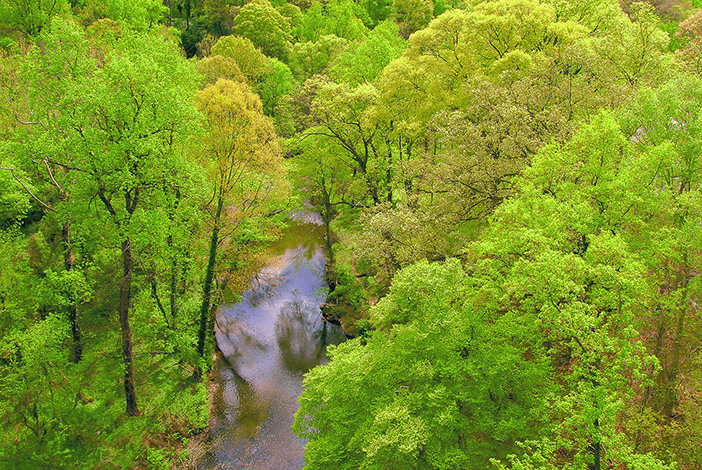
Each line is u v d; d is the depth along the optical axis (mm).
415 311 16203
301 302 36219
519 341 17125
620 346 13773
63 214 20156
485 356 15094
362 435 14898
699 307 17766
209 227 25125
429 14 68438
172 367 25906
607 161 17188
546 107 24578
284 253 42625
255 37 64875
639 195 16328
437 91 32125
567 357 18906
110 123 19000
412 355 15930
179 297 26969
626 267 14000
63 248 23125
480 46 31859
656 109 17922
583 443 12656
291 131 49969
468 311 16062
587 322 12375
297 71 64938
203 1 77188
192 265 25234
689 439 14961
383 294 32094
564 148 18906
